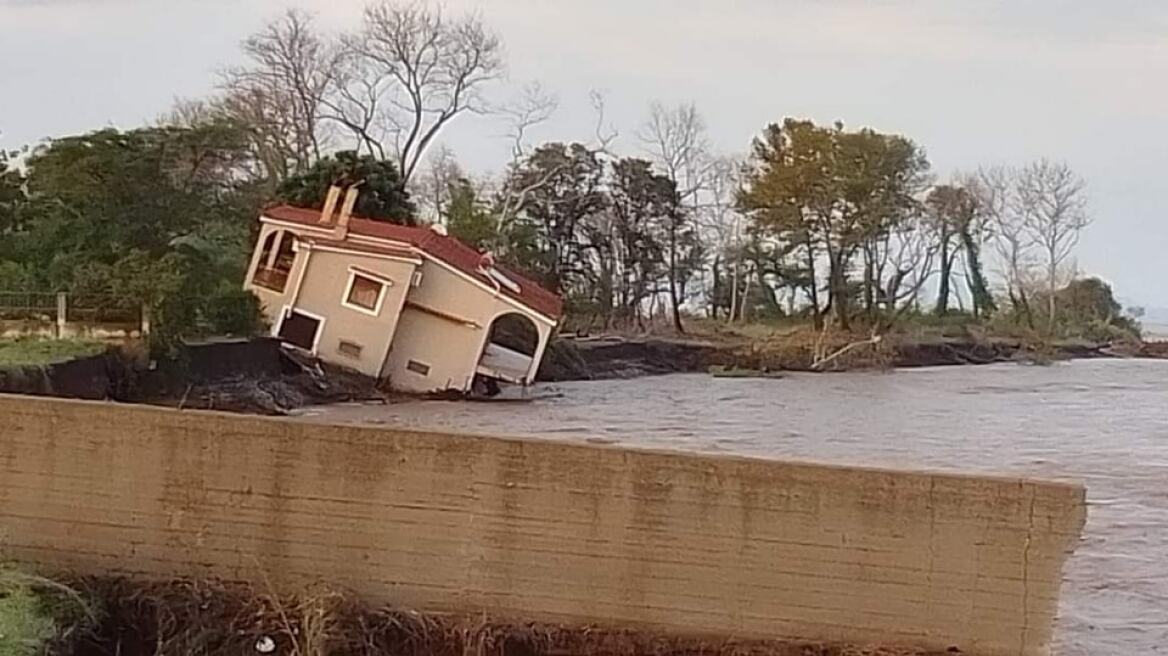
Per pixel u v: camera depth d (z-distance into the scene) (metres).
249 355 34.31
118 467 11.26
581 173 69.56
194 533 11.20
